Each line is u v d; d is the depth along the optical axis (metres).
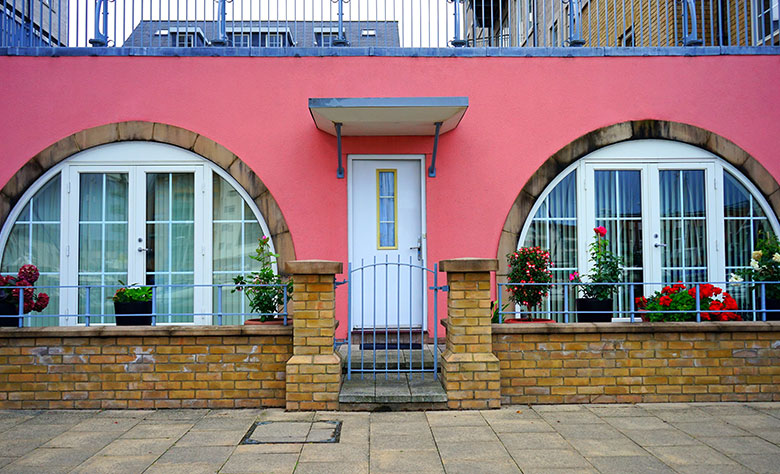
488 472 3.43
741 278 5.57
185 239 6.29
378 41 7.60
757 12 7.25
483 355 4.71
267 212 6.20
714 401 4.89
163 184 6.29
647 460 3.60
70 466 3.53
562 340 4.88
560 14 6.87
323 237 6.21
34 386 4.80
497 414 4.56
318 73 6.28
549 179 6.33
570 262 6.38
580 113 6.38
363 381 5.03
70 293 6.14
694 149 6.43
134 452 3.77
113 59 6.22
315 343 4.72
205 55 6.25
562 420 4.40
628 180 6.47
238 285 5.25
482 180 6.32
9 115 6.15
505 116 6.35
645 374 4.88
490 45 6.91
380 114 5.54
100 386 4.81
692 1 6.71
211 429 4.25
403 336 6.23
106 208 6.25
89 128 6.19
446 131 6.30
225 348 4.84
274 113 6.26
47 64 6.18
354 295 6.30
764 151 6.41
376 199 6.36
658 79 6.41
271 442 3.94
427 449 3.80
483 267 4.70
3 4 6.55
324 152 6.25
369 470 3.46
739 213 6.44
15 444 3.94
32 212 6.20
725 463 3.55
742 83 6.43
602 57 6.41
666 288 5.38
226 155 6.22
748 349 4.91
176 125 6.22
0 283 5.23
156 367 4.83
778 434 4.07
